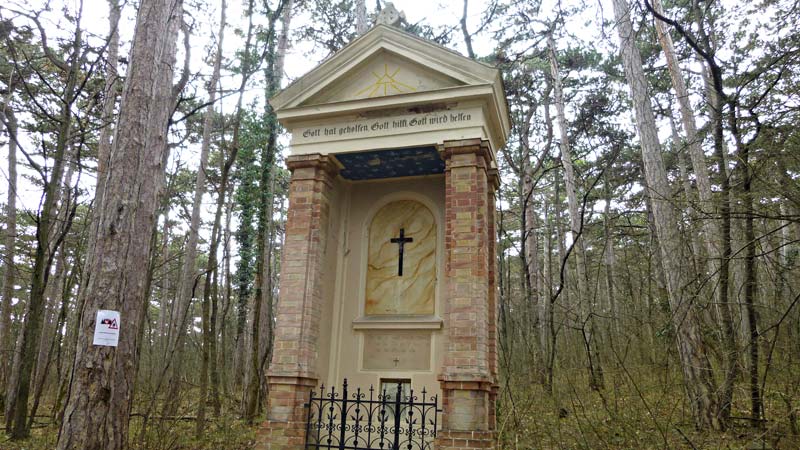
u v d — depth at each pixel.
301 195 10.71
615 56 24.73
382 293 11.49
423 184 11.92
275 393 9.60
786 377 8.58
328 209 11.24
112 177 7.42
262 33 21.72
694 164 16.77
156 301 40.59
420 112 10.42
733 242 9.52
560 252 32.88
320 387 10.52
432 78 10.55
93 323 6.94
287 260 10.36
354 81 11.02
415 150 10.65
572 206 23.19
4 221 26.22
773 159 8.77
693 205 8.81
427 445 9.05
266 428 9.43
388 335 11.02
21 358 13.87
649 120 13.98
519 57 23.14
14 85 17.84
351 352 11.05
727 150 15.08
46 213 12.77
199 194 20.00
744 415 10.03
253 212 21.92
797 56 9.93
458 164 9.94
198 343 16.97
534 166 29.62
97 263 7.16
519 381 12.38
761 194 8.41
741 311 9.60
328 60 10.84
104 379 6.85
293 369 9.63
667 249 11.41
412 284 11.40
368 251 11.84
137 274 7.73
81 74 16.86
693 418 9.99
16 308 28.78
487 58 22.56
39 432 13.43
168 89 9.25
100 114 17.08
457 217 9.70
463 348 9.02
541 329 18.64
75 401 6.73
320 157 10.77
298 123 11.09
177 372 11.68
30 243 27.17
